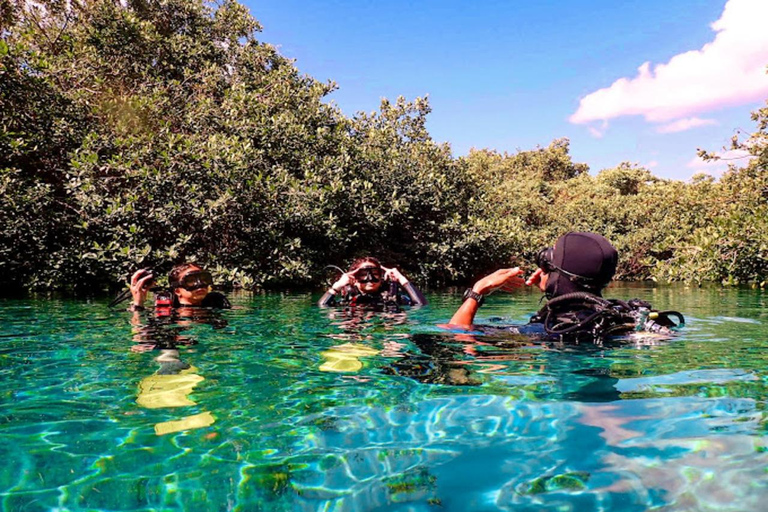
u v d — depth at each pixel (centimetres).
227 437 141
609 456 124
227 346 283
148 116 1015
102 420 155
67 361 241
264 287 1027
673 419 148
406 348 268
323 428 148
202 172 941
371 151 1289
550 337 282
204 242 1028
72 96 919
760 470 113
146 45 1197
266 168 1057
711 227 905
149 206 913
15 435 143
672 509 98
